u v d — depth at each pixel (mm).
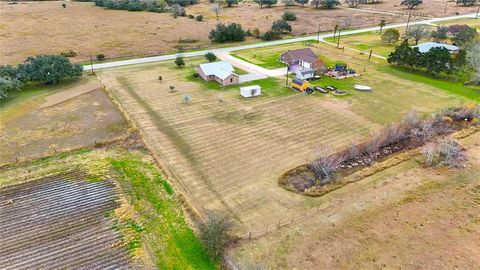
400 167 41094
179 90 61750
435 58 67875
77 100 57656
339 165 42062
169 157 42500
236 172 39906
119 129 49031
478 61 66938
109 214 33938
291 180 38750
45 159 42125
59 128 48906
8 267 28219
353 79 67688
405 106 56312
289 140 46375
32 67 61969
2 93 55281
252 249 29531
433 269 28031
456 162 41531
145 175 39531
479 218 33312
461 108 54031
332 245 30094
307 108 55375
